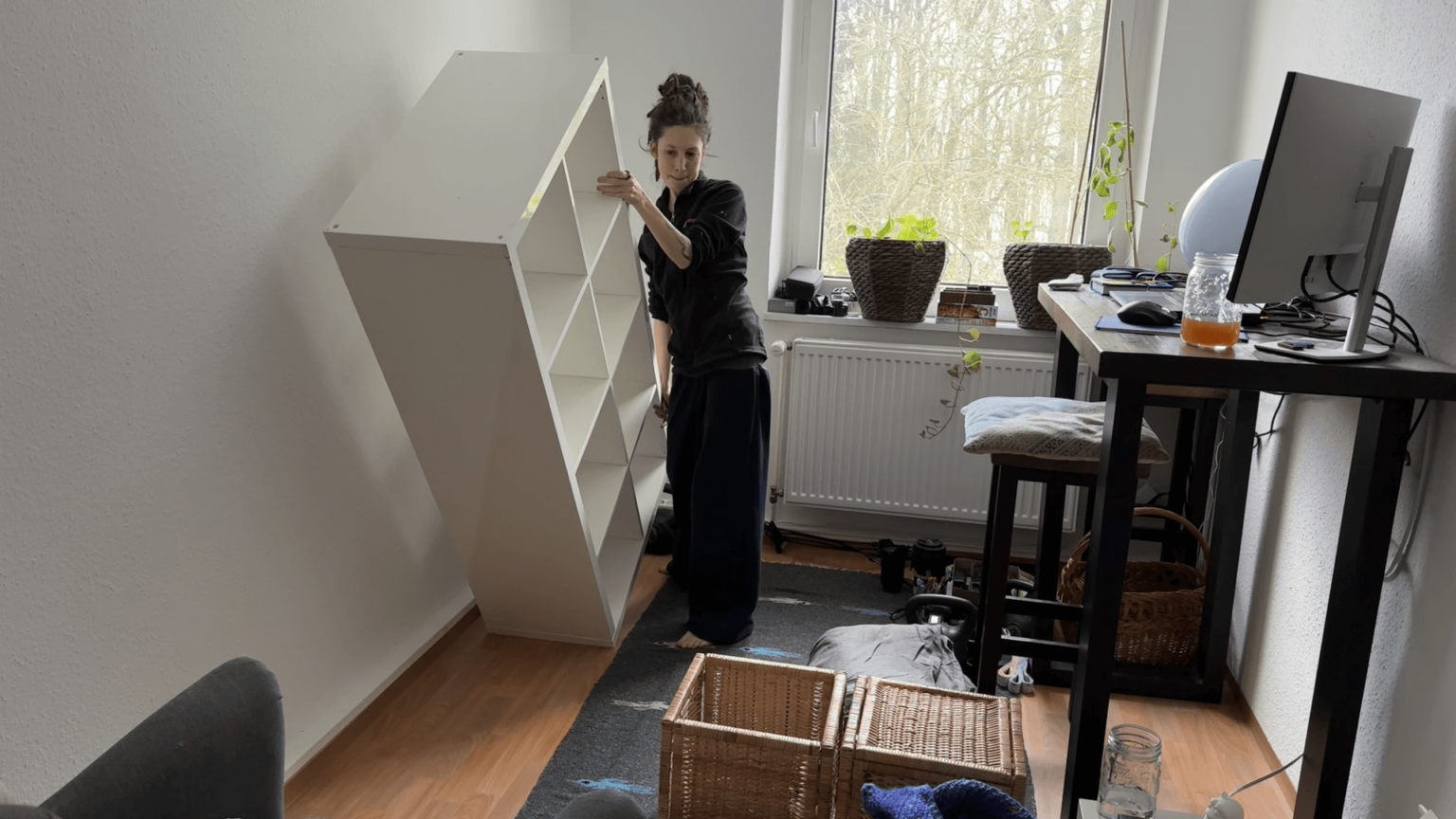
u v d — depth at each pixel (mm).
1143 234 3254
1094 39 3334
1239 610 2713
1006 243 3525
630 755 2211
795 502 3535
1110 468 1741
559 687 2502
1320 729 1797
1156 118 3158
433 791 2066
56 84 1448
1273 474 2537
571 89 2193
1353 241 1759
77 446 1533
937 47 3438
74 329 1512
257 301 1926
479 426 2156
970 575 3285
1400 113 1726
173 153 1681
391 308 1982
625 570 2852
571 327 2396
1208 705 2609
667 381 3020
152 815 1010
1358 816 1883
